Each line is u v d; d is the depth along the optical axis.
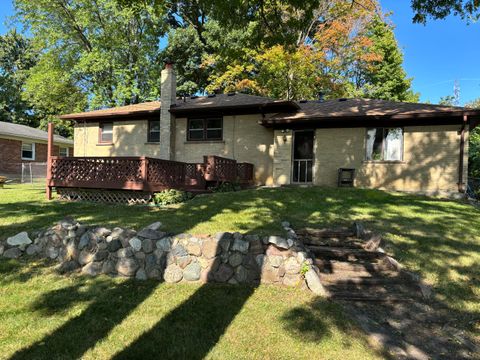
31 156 23.94
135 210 8.43
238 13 10.29
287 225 6.91
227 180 12.84
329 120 12.67
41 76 23.58
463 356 3.57
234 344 3.59
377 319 4.27
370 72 30.08
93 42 23.77
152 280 5.36
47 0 22.28
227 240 5.39
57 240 5.95
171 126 15.73
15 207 8.84
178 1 26.52
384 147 12.50
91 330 3.80
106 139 17.81
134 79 25.62
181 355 3.37
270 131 14.54
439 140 11.69
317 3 9.90
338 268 5.57
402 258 5.70
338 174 12.88
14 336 3.64
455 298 4.71
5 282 5.08
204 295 4.80
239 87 23.84
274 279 5.19
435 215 8.05
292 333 3.83
